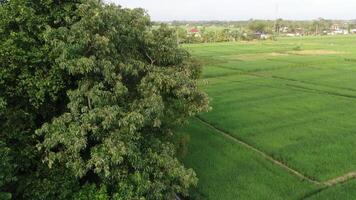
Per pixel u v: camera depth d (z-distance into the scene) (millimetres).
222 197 18812
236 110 34875
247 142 26672
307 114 33531
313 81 49406
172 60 18500
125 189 13547
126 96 16281
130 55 17469
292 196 19062
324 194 19062
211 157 23578
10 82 14930
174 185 14914
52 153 13805
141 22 17969
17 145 14766
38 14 15914
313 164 22578
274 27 174125
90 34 15062
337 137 27344
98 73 15297
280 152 24391
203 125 30500
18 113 14703
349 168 22203
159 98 15477
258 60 72250
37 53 14891
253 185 20094
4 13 15328
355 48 99562
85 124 13734
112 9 16719
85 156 14945
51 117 16141
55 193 14016
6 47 14516
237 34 147625
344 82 48281
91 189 14023
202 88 44469
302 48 99188
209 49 96438
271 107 36031
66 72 15305
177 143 20672
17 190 14336
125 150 13344
